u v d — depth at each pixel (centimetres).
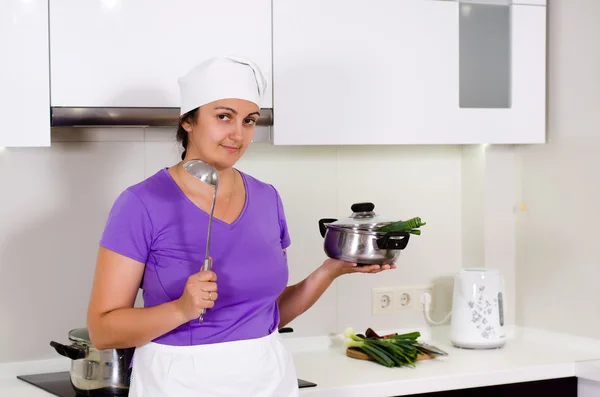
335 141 247
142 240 166
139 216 166
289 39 240
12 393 223
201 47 229
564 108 273
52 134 246
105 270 165
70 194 249
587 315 267
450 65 260
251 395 170
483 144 288
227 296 170
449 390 240
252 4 234
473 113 265
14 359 244
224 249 171
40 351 247
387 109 253
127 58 222
